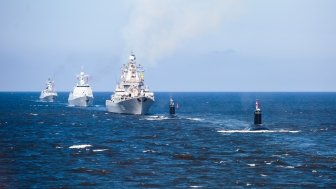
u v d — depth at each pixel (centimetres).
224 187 13638
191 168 16188
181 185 13850
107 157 18338
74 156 18612
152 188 13538
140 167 16338
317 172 15575
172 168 16188
